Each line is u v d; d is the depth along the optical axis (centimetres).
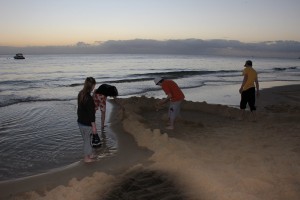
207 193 413
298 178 447
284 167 491
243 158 538
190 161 522
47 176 513
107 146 668
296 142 645
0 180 501
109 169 534
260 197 390
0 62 7488
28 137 758
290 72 4106
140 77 2839
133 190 438
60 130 828
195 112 1017
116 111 1032
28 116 1008
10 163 581
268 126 802
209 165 507
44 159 604
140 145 671
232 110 969
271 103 1332
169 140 645
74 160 598
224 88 1950
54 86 2002
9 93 1616
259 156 548
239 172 469
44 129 838
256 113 927
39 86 2005
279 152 576
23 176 520
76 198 413
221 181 439
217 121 884
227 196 393
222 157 552
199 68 5203
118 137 734
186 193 421
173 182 458
